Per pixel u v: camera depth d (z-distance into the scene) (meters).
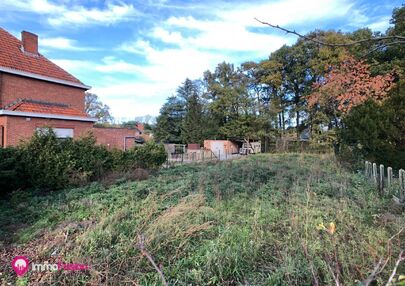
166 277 3.06
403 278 1.23
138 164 11.23
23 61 14.16
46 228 4.71
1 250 3.96
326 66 20.09
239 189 6.87
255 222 4.45
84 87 16.89
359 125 9.38
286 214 4.93
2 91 12.77
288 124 31.34
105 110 45.53
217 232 4.21
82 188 7.54
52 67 15.77
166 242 3.76
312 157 15.10
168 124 39.81
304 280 2.93
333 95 15.09
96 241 3.80
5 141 12.12
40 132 8.65
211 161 14.86
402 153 7.86
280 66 28.97
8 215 5.62
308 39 1.77
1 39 14.09
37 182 7.92
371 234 3.82
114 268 3.25
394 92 8.81
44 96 14.76
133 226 4.29
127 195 6.37
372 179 7.59
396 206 5.30
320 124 22.14
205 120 36.41
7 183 7.39
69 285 3.01
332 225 2.57
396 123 8.24
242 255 3.48
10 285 3.10
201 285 2.98
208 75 37.44
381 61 15.23
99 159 9.59
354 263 2.96
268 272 3.19
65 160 8.43
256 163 11.95
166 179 8.37
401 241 3.56
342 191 6.31
